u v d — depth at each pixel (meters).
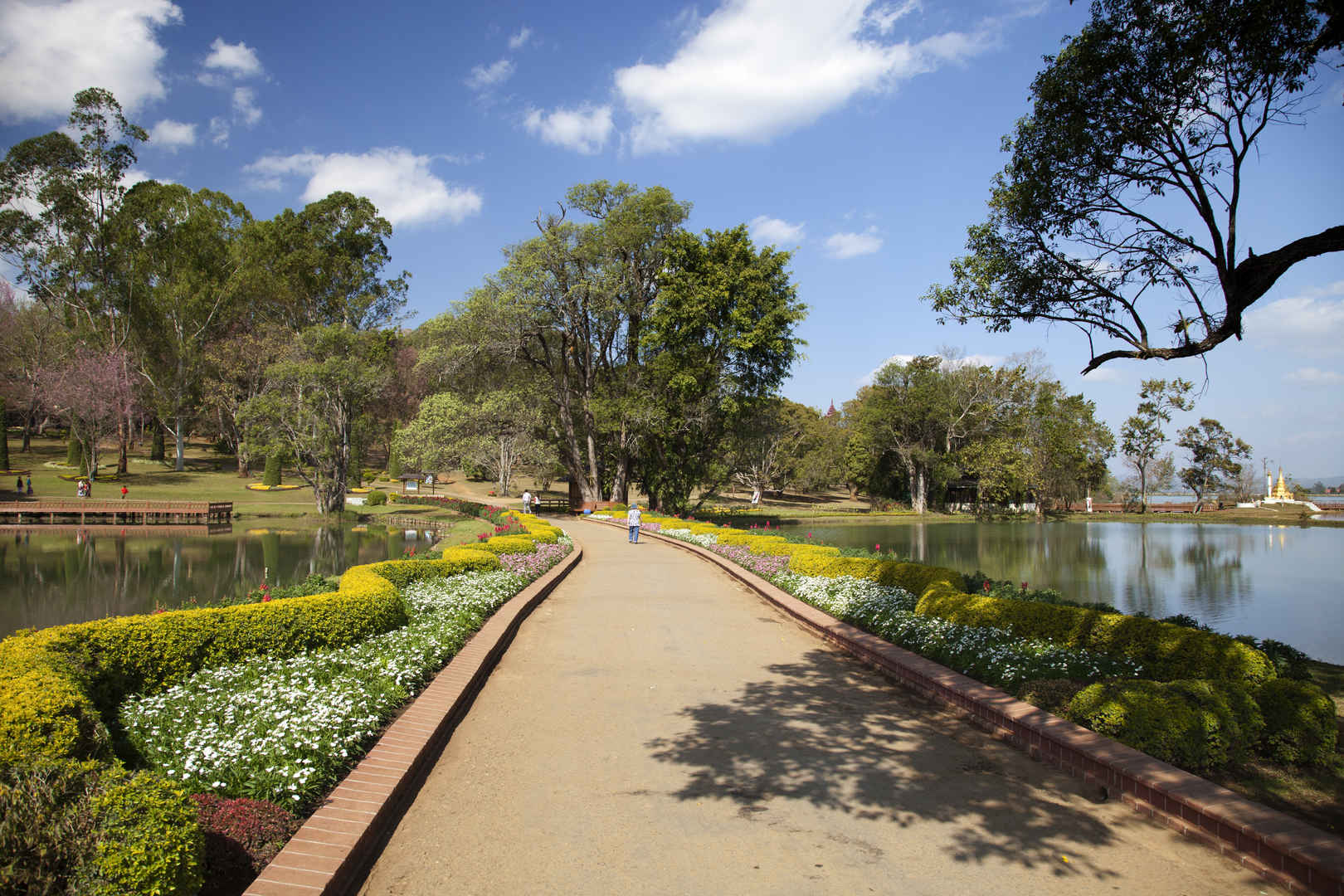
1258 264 7.10
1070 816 4.66
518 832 4.45
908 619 9.59
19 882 2.80
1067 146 9.00
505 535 19.89
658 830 4.46
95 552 30.05
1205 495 76.88
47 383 52.22
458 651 8.30
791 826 4.50
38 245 52.47
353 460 62.28
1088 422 63.84
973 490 74.06
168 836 3.06
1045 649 7.99
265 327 55.09
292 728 5.01
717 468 55.00
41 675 4.52
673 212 40.97
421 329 43.66
